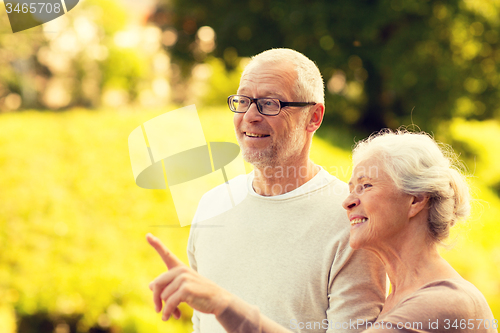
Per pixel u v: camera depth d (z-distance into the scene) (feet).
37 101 48.34
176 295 2.82
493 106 38.01
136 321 10.78
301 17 34.27
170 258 3.01
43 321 11.19
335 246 4.00
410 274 3.45
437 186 3.33
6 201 15.19
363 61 38.11
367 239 3.53
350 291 3.85
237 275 4.39
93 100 50.72
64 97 49.80
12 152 19.61
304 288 4.05
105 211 15.37
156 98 53.01
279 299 4.12
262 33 37.83
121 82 51.67
